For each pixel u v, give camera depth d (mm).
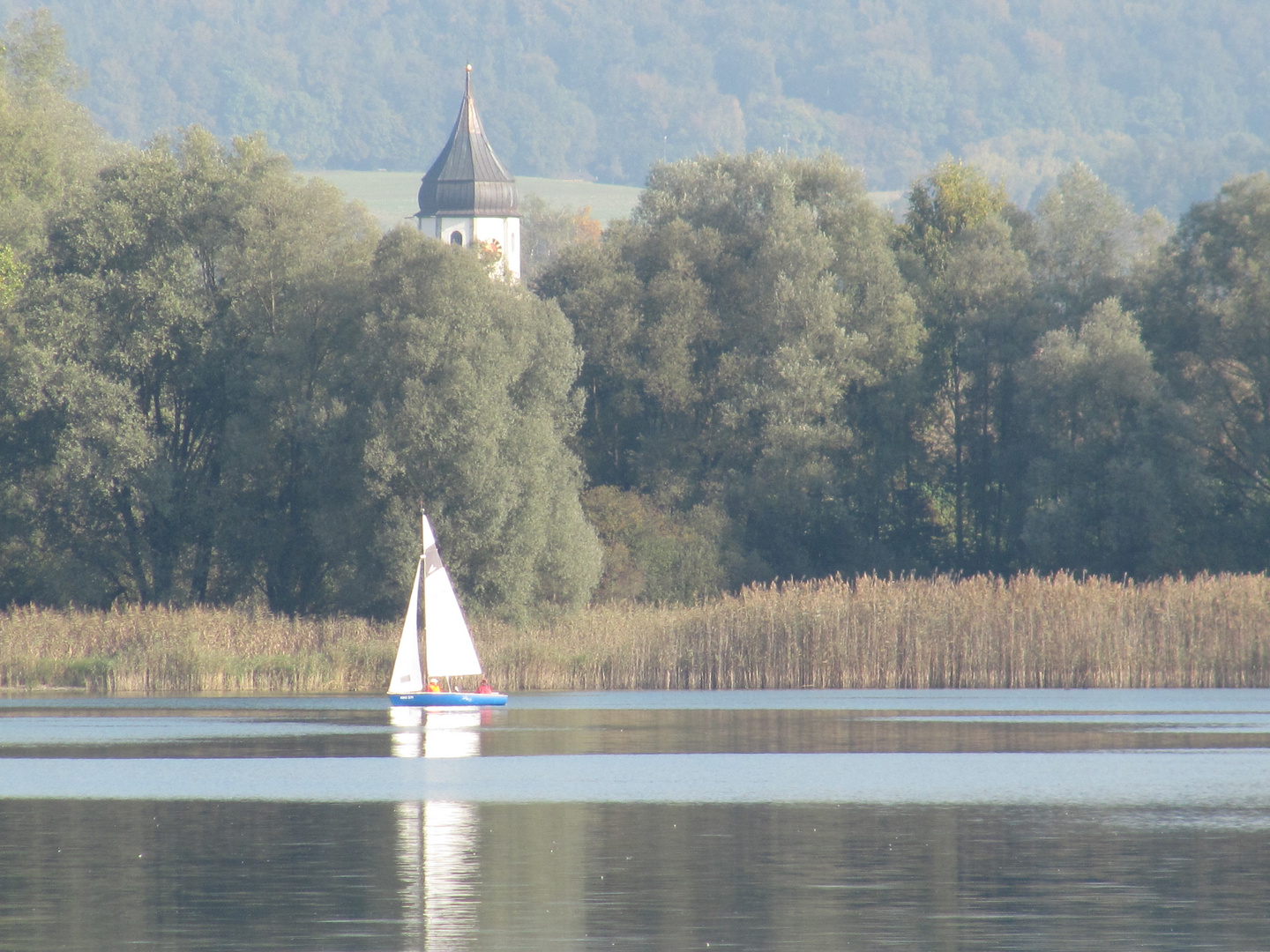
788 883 110438
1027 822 135125
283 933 97000
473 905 104000
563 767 170750
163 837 128750
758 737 197375
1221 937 95438
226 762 175625
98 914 102000
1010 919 100062
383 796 151125
